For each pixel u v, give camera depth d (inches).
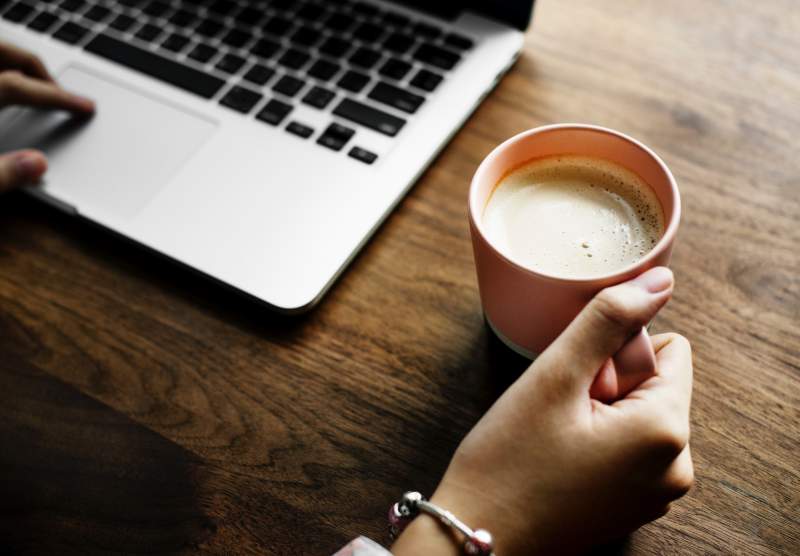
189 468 19.0
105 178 22.1
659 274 16.3
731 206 21.2
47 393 20.0
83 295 21.2
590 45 24.2
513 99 23.4
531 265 17.6
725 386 19.0
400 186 21.3
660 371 17.0
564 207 18.2
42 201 22.4
